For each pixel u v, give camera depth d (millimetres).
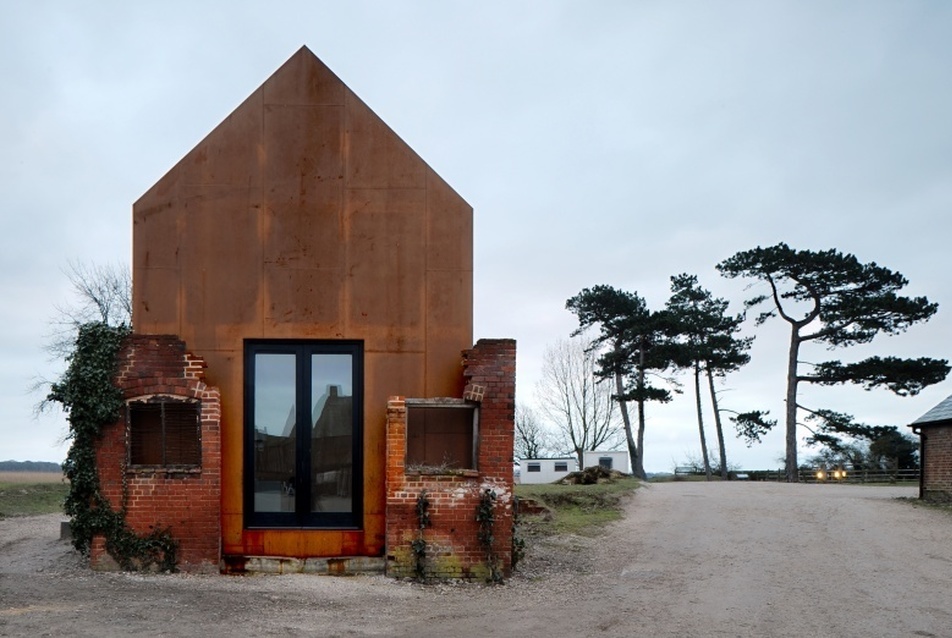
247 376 13312
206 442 12688
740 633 10164
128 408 12688
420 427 13219
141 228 13430
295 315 13391
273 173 13562
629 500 26156
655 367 50562
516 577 13508
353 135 13688
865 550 17047
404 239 13586
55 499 27781
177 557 12578
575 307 52938
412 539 12797
